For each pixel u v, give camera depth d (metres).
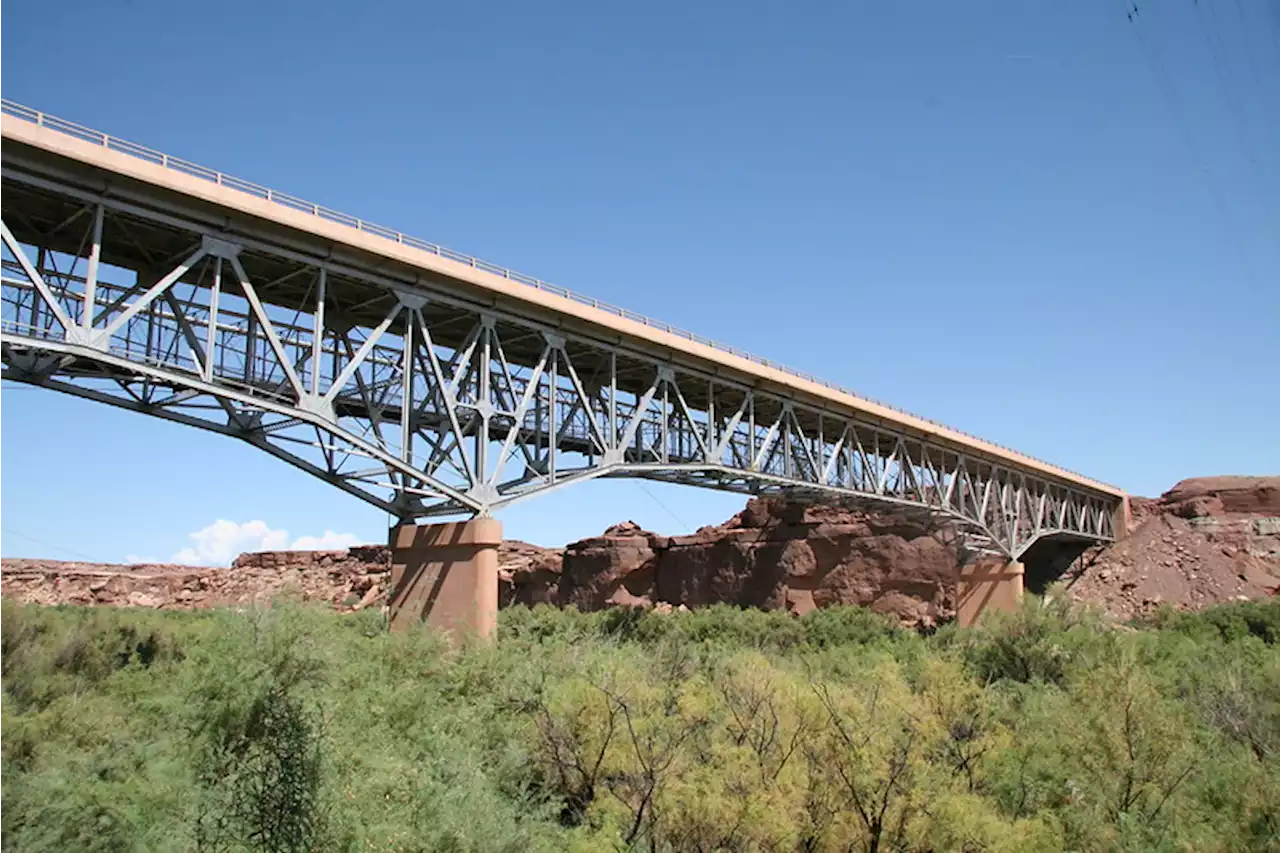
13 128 20.48
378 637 24.64
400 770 13.73
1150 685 18.38
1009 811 15.29
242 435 25.94
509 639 27.52
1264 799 14.66
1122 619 71.56
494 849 11.91
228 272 27.23
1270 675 23.52
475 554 28.66
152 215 23.00
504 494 30.41
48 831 10.80
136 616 28.77
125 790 11.95
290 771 11.71
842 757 14.10
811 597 76.50
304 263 26.14
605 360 37.31
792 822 12.98
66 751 13.91
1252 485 83.88
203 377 23.42
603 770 14.77
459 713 18.20
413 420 32.81
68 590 76.44
